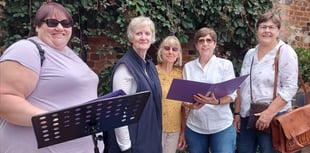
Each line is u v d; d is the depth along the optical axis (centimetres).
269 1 492
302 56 515
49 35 205
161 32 417
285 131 329
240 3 463
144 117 268
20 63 187
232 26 466
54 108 197
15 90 186
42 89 196
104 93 405
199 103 309
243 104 355
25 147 198
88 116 181
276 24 334
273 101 329
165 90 326
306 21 613
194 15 443
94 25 395
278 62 331
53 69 198
